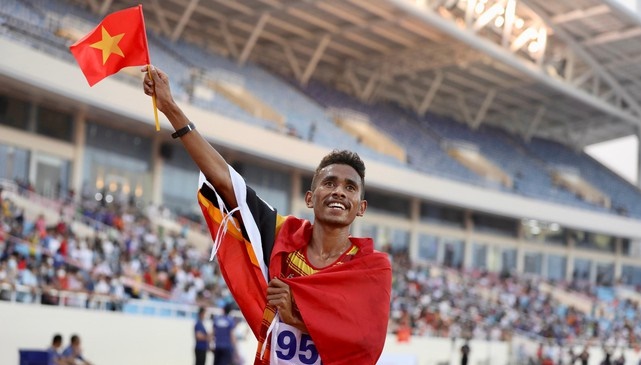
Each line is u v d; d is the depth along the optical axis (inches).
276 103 1491.1
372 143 1589.6
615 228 1959.9
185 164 1323.8
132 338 732.7
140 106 1047.6
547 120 2263.8
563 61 1937.7
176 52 1405.0
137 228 999.6
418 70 1786.4
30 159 1075.9
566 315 1608.0
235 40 1640.0
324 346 126.1
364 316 127.1
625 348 1456.7
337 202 133.0
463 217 1865.2
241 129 1199.6
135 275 810.2
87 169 1161.4
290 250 133.6
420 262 1643.7
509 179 1847.9
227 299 856.3
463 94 2009.1
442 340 1093.1
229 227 135.9
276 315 130.7
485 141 2054.6
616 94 2025.1
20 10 1031.0
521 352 1218.0
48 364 560.7
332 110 1615.4
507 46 1622.8
